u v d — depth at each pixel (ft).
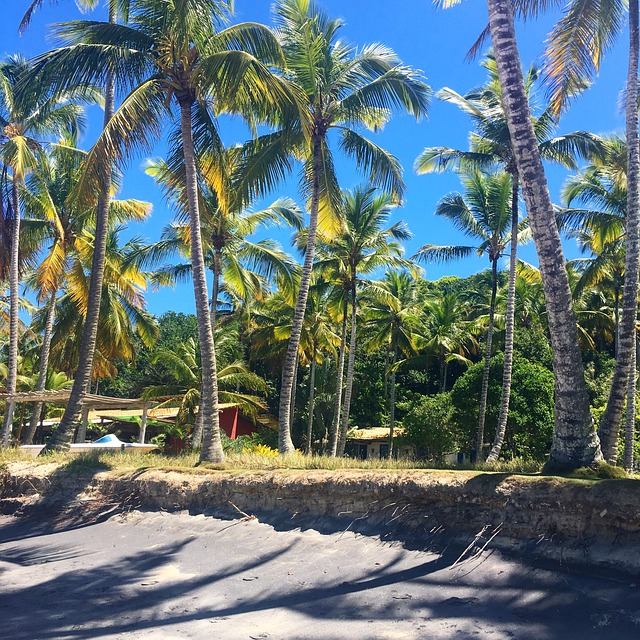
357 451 130.93
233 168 57.62
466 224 78.23
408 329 116.26
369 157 59.31
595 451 29.07
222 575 30.35
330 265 90.89
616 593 22.38
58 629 23.68
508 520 27.81
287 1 56.03
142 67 48.96
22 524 45.91
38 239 79.87
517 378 73.36
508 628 21.34
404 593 25.41
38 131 71.00
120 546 37.29
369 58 56.85
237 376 102.53
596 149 62.95
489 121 65.62
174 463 49.60
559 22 43.32
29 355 134.92
